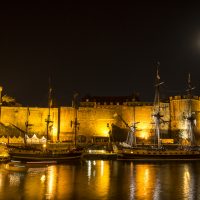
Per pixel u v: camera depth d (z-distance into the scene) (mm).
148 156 85625
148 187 45312
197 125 126125
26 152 77062
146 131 128750
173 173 60312
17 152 76750
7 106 128250
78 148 85188
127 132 129500
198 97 129750
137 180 51562
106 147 110125
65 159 80688
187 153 86500
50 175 55688
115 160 88625
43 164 73625
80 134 130875
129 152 86062
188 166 73312
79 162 81500
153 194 40625
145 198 38375
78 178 53000
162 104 130625
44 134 126625
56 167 68875
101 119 132000
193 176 56375
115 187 45094
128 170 65125
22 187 43781
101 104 136250
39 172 59375
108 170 64875
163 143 118375
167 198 38500
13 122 126500
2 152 81438
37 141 109188
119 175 57375
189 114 123938
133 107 131500
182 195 40125
